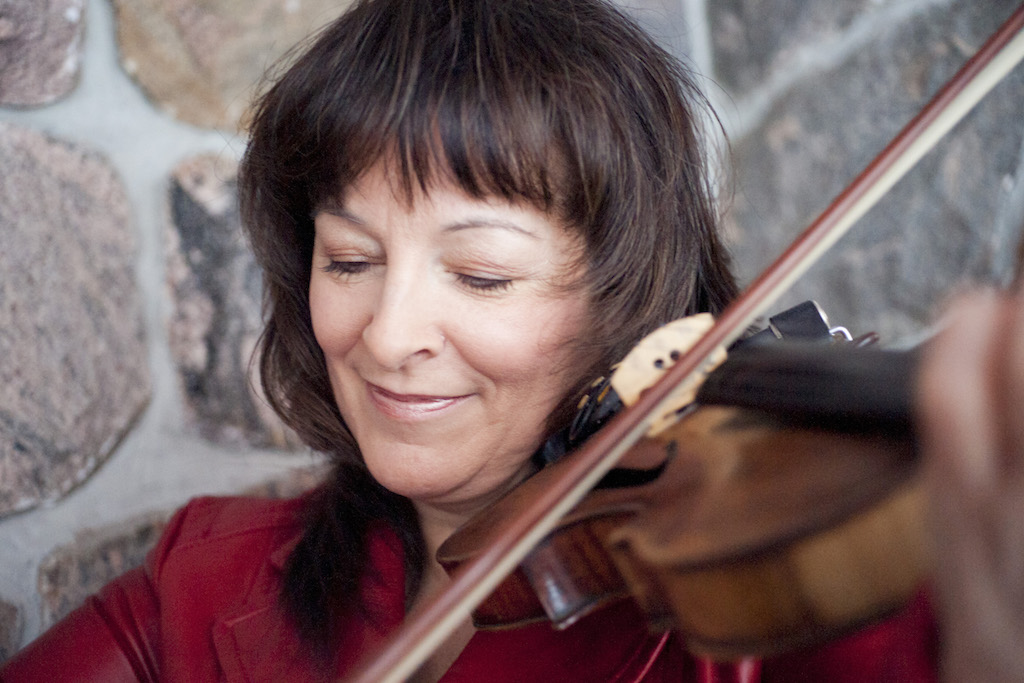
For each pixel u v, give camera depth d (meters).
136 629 0.97
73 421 1.17
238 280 1.28
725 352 0.69
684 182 0.89
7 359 1.12
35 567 1.16
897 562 0.47
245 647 0.88
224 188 1.27
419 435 0.79
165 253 1.23
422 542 0.91
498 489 0.84
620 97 0.78
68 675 0.94
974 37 1.48
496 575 0.62
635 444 0.69
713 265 0.95
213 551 0.98
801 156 1.52
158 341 1.24
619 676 0.72
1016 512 0.38
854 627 0.49
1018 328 0.38
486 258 0.73
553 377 0.79
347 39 0.76
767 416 0.62
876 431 0.54
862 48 1.50
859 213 0.69
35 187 1.13
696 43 1.45
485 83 0.72
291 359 0.98
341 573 0.87
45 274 1.14
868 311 1.52
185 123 1.24
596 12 0.82
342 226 0.77
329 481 0.97
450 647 0.84
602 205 0.77
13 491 1.14
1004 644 0.38
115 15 1.17
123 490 1.22
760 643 0.50
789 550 0.48
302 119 0.77
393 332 0.74
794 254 0.68
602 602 0.65
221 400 1.29
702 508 0.54
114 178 1.19
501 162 0.71
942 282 1.52
